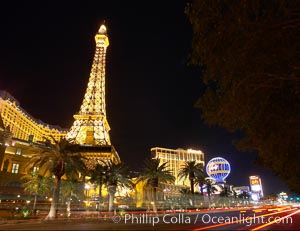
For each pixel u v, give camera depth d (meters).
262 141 17.36
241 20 10.57
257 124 14.88
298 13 9.95
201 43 11.65
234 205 146.50
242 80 11.87
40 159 45.84
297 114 13.55
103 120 142.12
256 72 11.55
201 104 14.92
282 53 10.59
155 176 66.19
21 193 78.38
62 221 42.38
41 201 75.75
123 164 65.81
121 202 93.62
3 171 77.56
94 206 79.06
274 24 10.17
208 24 11.43
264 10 10.50
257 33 10.39
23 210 51.47
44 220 42.78
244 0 10.49
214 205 115.06
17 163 83.62
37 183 63.25
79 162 48.31
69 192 63.62
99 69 163.00
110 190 63.84
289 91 13.20
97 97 151.88
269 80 11.91
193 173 76.12
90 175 64.00
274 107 13.67
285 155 17.27
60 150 45.69
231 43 10.90
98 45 174.25
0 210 56.88
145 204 92.94
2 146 72.75
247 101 12.79
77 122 141.75
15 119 174.25
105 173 64.00
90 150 119.31
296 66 10.73
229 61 11.37
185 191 96.50
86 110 147.00
